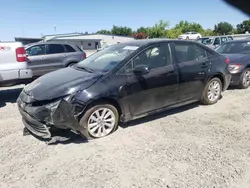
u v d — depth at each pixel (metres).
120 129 4.26
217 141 3.76
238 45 8.17
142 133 4.09
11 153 3.52
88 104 3.77
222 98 6.06
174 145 3.65
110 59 4.44
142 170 3.02
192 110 5.19
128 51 4.40
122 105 4.08
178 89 4.75
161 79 4.45
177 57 4.77
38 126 3.78
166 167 3.07
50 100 3.66
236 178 2.83
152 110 4.48
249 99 5.97
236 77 6.93
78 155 3.43
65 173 3.00
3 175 2.99
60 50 9.09
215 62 5.38
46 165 3.19
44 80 4.21
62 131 3.97
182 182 2.77
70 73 4.32
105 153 3.46
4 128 4.50
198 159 3.25
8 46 5.94
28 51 8.44
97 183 2.79
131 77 4.13
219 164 3.12
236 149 3.51
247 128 4.25
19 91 7.86
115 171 3.01
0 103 6.39
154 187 2.69
